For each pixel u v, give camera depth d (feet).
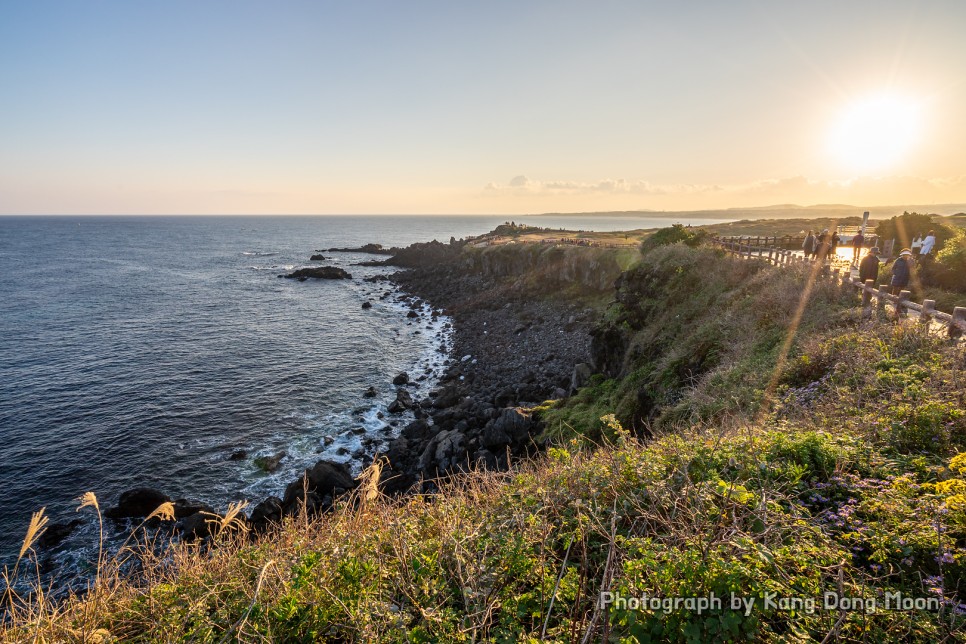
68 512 50.80
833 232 74.23
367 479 16.47
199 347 110.73
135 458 61.82
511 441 55.98
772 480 13.51
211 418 73.67
